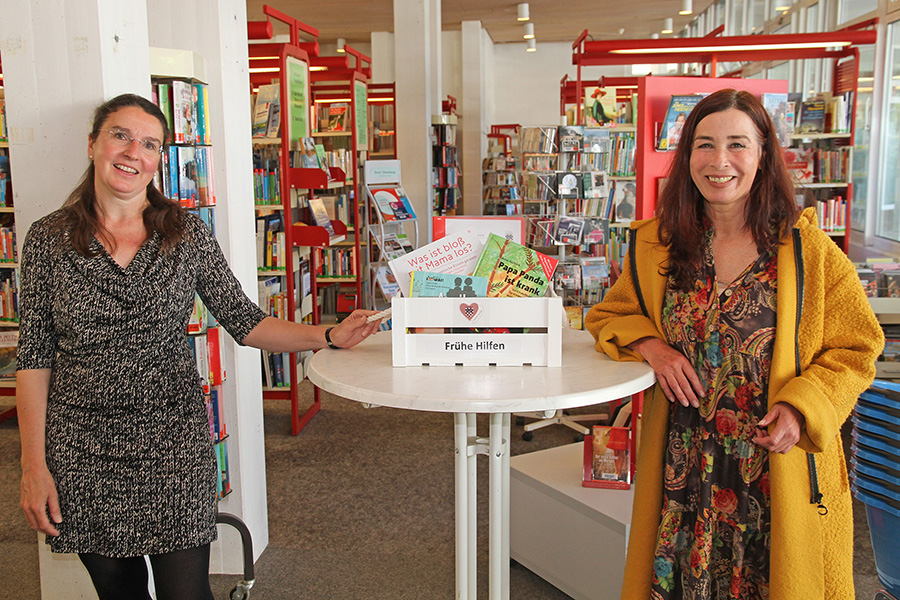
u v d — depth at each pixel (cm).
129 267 163
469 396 132
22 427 161
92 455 161
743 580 156
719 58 600
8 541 315
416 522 328
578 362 164
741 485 153
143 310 162
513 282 160
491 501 173
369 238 688
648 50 598
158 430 164
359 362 163
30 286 161
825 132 589
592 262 518
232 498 284
